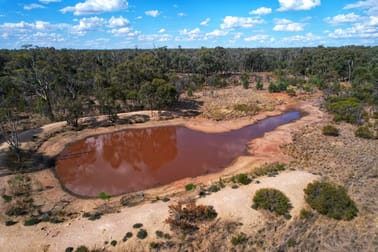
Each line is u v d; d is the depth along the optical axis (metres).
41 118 48.56
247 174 27.94
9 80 53.06
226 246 17.97
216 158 34.72
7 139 33.88
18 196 24.77
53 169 32.19
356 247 17.59
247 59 122.56
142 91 51.03
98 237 18.62
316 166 29.50
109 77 65.81
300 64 103.94
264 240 18.42
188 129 46.59
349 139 38.16
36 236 18.77
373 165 29.14
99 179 29.97
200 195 23.75
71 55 89.44
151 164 33.91
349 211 20.36
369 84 64.56
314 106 60.66
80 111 46.38
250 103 62.19
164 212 21.22
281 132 43.53
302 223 19.91
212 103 61.94
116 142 41.78
